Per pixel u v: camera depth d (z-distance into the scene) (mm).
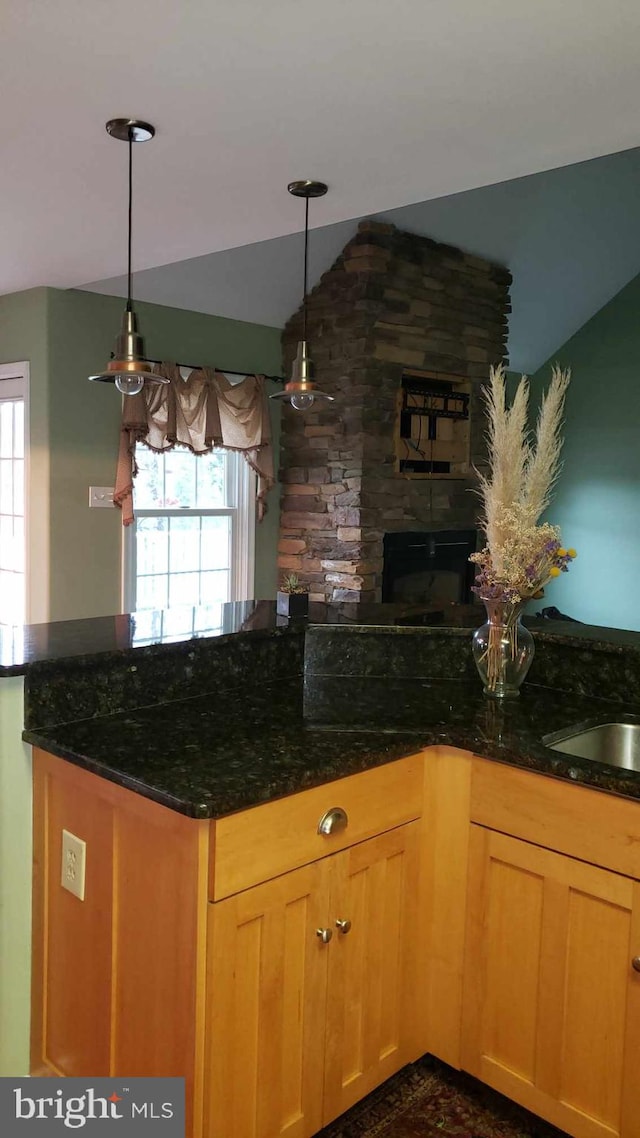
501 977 1884
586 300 6160
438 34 1763
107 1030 1706
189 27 1745
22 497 4672
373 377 4695
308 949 1701
